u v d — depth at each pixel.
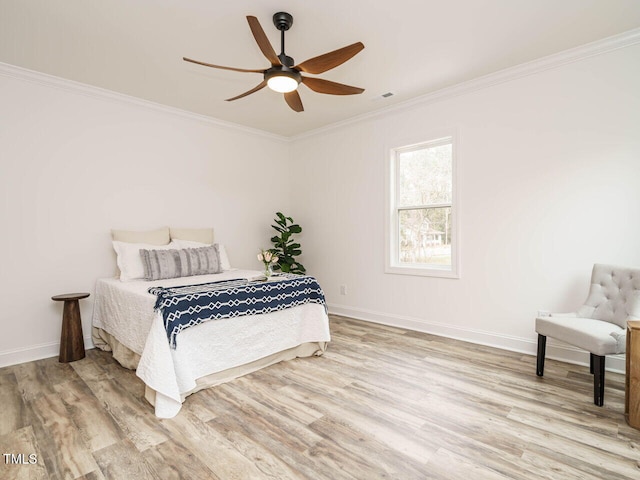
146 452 1.73
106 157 3.49
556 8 2.22
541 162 2.98
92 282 3.40
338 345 3.38
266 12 2.24
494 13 2.27
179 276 3.37
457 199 3.49
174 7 2.18
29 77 3.02
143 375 2.11
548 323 2.50
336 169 4.65
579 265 2.82
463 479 1.54
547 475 1.56
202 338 2.41
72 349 2.98
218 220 4.46
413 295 3.90
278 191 5.18
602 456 1.69
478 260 3.38
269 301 2.79
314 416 2.07
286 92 2.67
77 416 2.07
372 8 2.20
